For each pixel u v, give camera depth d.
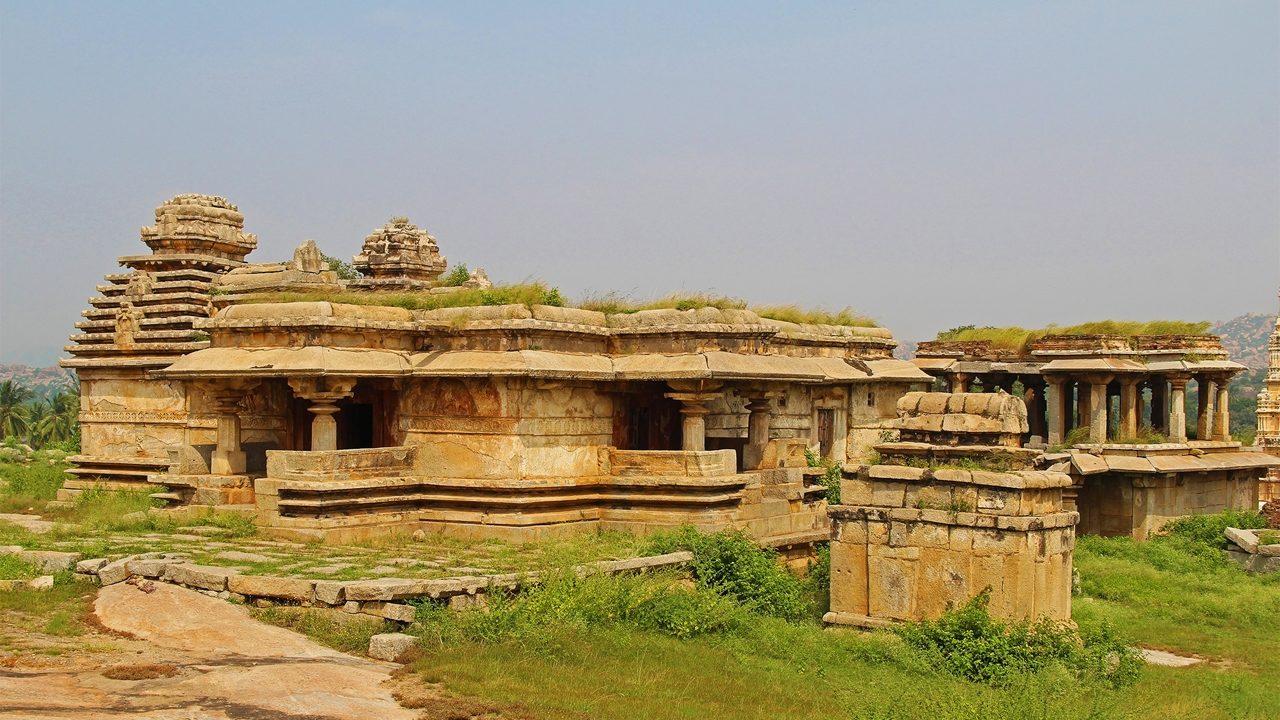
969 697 13.18
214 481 21.14
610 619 15.60
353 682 12.11
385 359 21.00
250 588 15.17
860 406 30.42
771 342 26.67
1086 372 31.14
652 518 21.14
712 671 14.22
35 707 10.26
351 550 18.36
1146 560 25.06
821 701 13.59
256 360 20.36
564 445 21.25
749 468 24.00
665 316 22.22
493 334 20.89
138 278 28.14
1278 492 38.97
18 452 50.69
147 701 10.81
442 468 21.02
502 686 12.28
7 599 15.00
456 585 14.99
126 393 27.56
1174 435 31.00
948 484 16.44
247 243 30.28
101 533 19.44
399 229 35.72
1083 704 13.48
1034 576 15.81
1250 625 20.16
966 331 35.78
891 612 16.80
